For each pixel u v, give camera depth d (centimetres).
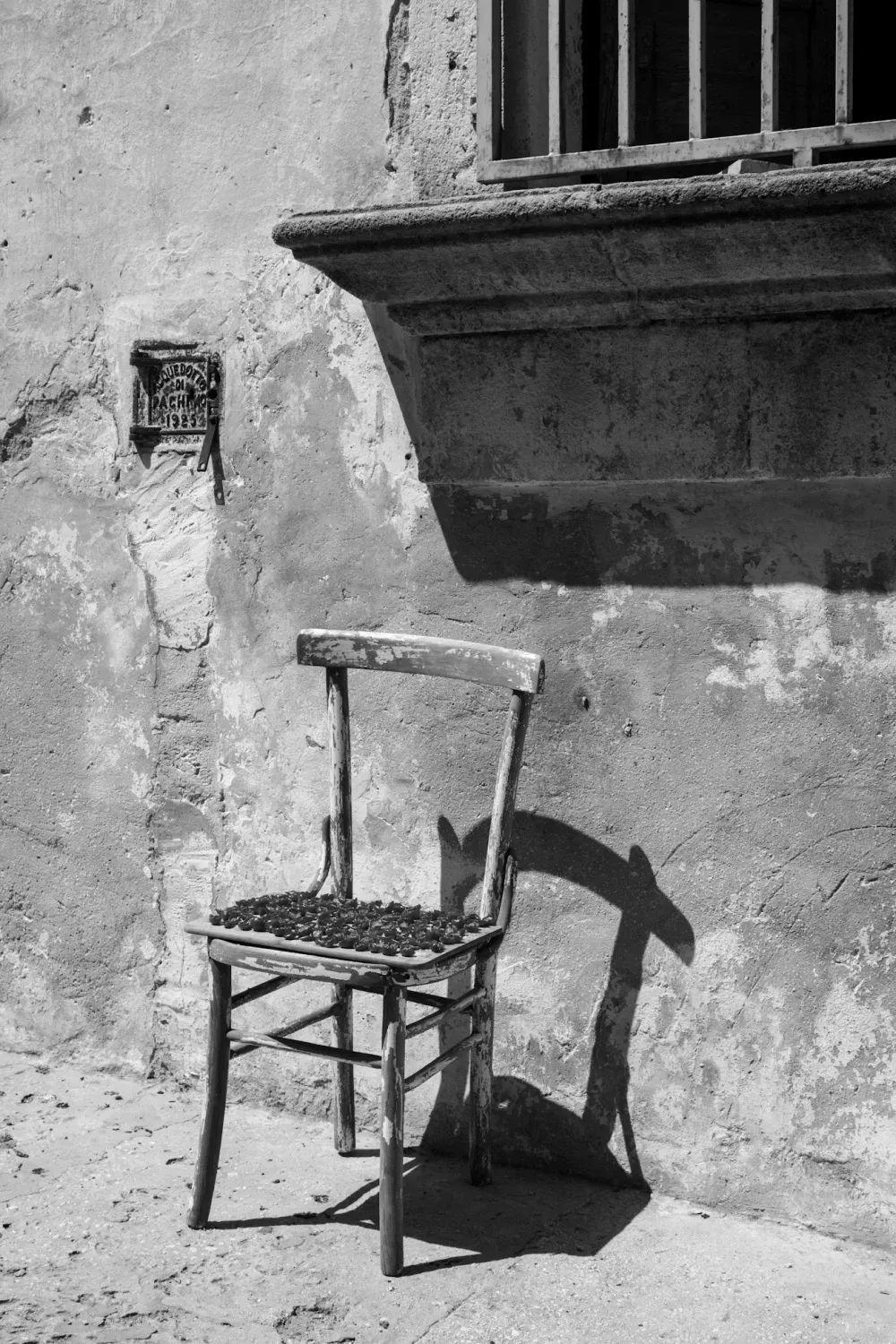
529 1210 308
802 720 295
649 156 288
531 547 321
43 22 378
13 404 388
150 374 371
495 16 308
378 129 333
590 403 305
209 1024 300
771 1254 288
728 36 362
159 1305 269
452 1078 337
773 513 294
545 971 325
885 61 403
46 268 382
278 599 354
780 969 299
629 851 315
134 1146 339
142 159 366
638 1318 264
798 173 254
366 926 296
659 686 310
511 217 279
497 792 309
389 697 340
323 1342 258
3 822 398
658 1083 313
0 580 394
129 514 373
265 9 346
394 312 316
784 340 284
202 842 369
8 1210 306
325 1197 313
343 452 342
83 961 388
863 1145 292
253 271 351
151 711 373
